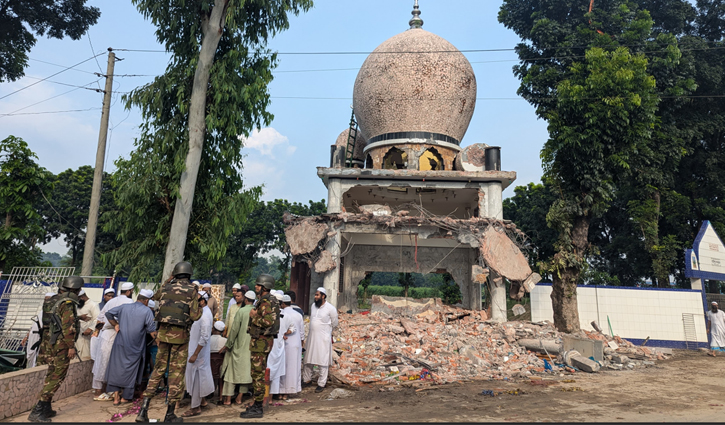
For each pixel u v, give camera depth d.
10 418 6.28
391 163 18.70
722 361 13.70
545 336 13.19
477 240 14.59
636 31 20.48
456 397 7.96
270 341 6.82
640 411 6.77
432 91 16.97
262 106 12.38
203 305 7.16
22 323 11.78
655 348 16.19
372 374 9.82
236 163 12.80
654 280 28.22
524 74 24.34
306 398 8.09
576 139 16.50
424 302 16.34
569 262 16.81
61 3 24.33
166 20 12.03
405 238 18.92
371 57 18.11
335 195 16.25
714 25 25.84
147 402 6.16
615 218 29.03
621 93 16.45
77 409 6.91
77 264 38.62
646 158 18.83
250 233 43.03
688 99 22.25
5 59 23.42
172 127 11.61
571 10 23.86
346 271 18.75
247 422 6.20
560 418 6.30
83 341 8.51
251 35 12.83
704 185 25.53
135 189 11.02
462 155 16.78
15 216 13.75
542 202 28.47
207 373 7.09
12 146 13.46
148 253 11.68
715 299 18.14
